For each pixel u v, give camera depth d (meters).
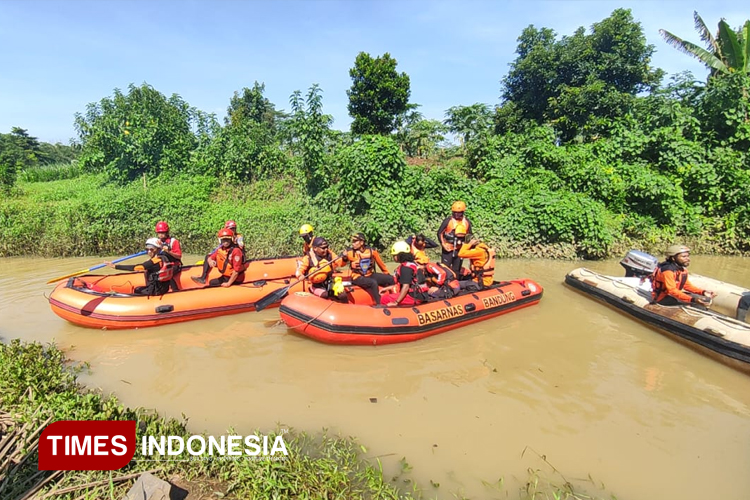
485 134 14.67
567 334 5.84
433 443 3.54
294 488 2.87
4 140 41.16
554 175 12.66
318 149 12.26
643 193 11.66
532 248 10.52
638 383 4.54
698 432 3.73
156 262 6.15
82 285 6.32
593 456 3.40
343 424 3.79
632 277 7.33
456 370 4.82
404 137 18.47
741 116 12.80
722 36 14.91
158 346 5.35
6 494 2.71
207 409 4.00
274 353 5.20
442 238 7.07
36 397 3.69
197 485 2.91
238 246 6.79
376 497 2.87
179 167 15.27
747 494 3.02
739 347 4.76
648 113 14.20
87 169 18.42
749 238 11.18
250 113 23.56
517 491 3.03
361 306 5.45
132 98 17.52
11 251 9.98
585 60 19.89
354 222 10.58
